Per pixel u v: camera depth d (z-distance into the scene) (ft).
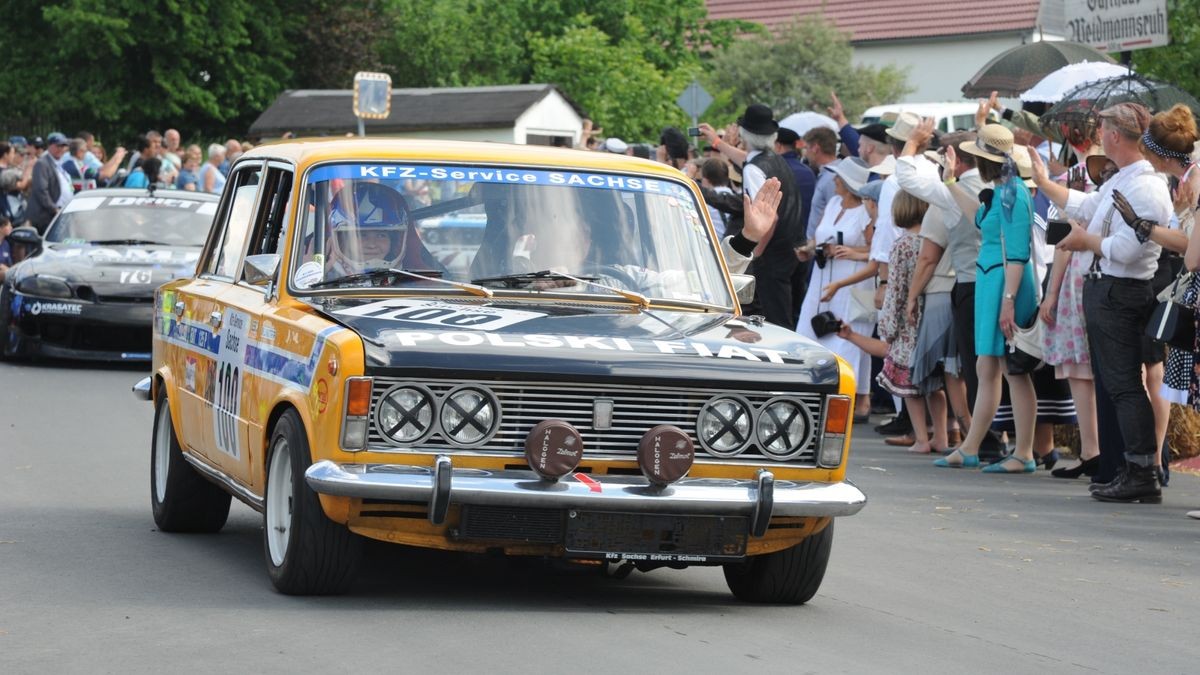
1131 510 65.51
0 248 140.36
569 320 44.57
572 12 335.06
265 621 41.11
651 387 42.32
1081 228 65.92
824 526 44.93
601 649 39.14
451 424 41.27
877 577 51.42
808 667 38.34
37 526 55.93
